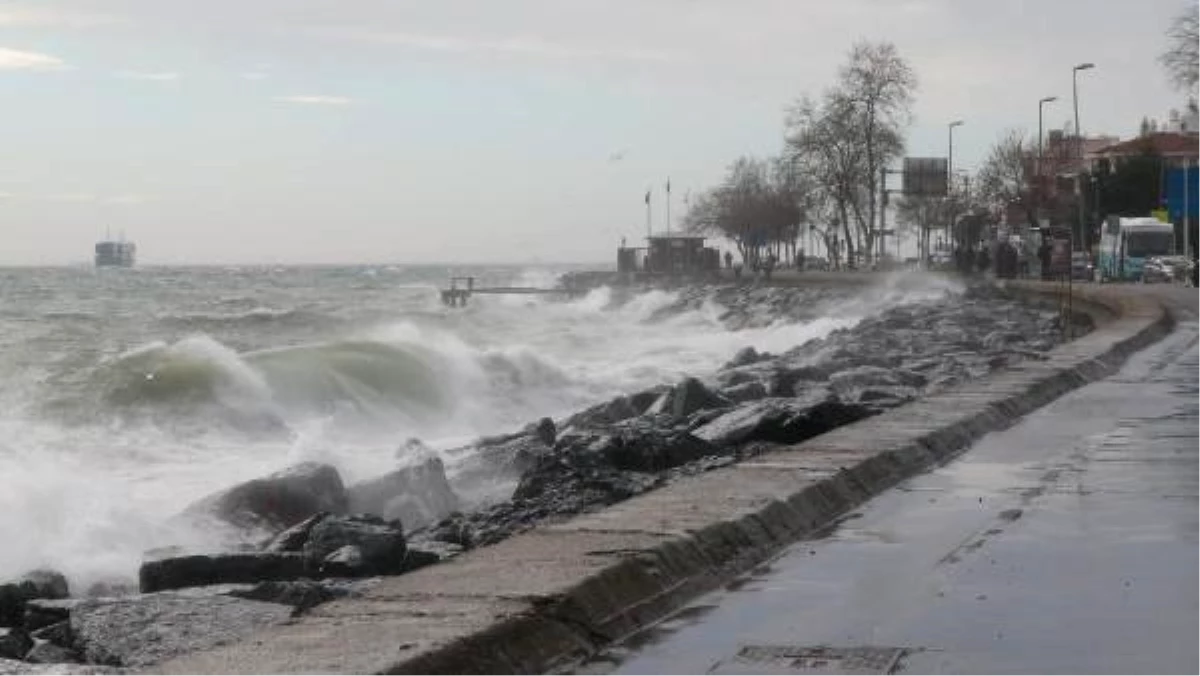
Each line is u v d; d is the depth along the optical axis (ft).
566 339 262.88
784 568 38.37
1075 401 85.61
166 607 36.94
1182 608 32.86
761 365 133.49
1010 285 267.80
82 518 60.03
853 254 490.08
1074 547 40.50
